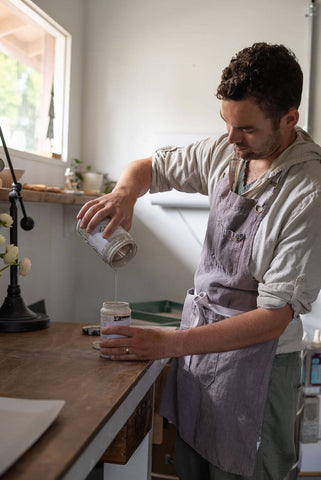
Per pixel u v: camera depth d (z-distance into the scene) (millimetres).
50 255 2777
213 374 1345
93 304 3201
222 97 1142
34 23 2703
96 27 3135
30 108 2758
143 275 3168
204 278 1410
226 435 1308
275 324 1162
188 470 1472
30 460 736
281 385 1316
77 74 3068
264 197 1272
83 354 1322
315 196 1181
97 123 3172
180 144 3064
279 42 2986
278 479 1355
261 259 1251
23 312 1646
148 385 1288
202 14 3043
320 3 2932
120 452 1165
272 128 1147
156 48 3094
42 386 1065
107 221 1286
